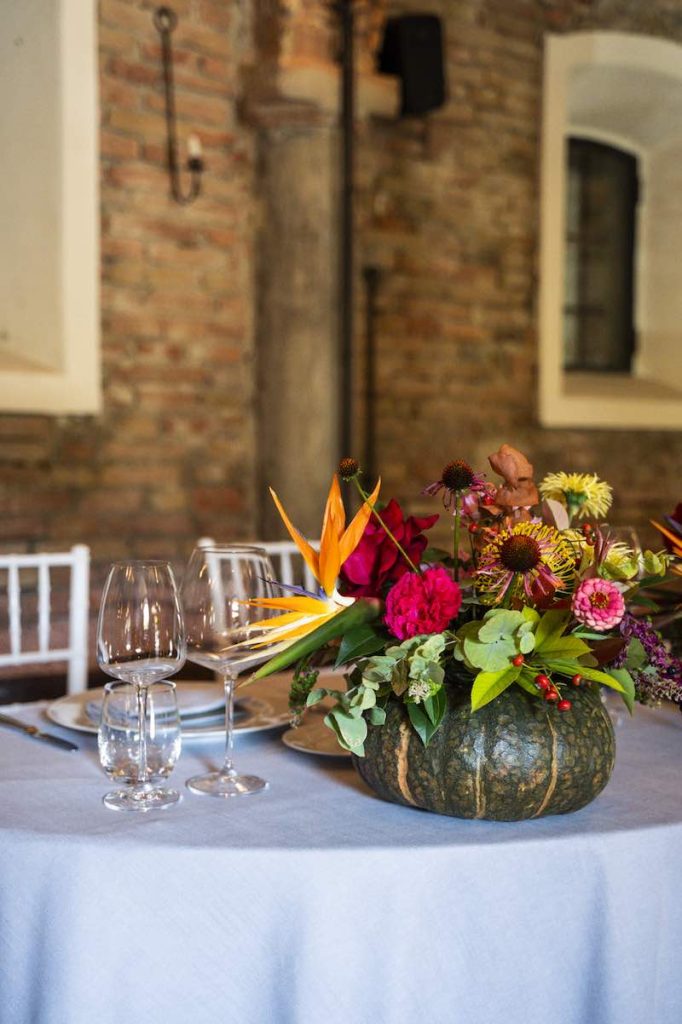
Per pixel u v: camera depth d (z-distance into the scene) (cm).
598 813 105
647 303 542
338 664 100
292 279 372
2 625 334
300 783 114
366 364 423
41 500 341
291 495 375
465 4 440
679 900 103
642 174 539
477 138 449
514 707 100
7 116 345
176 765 121
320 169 369
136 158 352
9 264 347
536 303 473
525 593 102
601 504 125
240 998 94
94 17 337
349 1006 94
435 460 446
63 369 340
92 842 96
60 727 133
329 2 360
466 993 96
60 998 95
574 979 99
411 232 434
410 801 103
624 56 479
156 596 108
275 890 93
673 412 517
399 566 103
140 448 360
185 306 366
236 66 370
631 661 107
